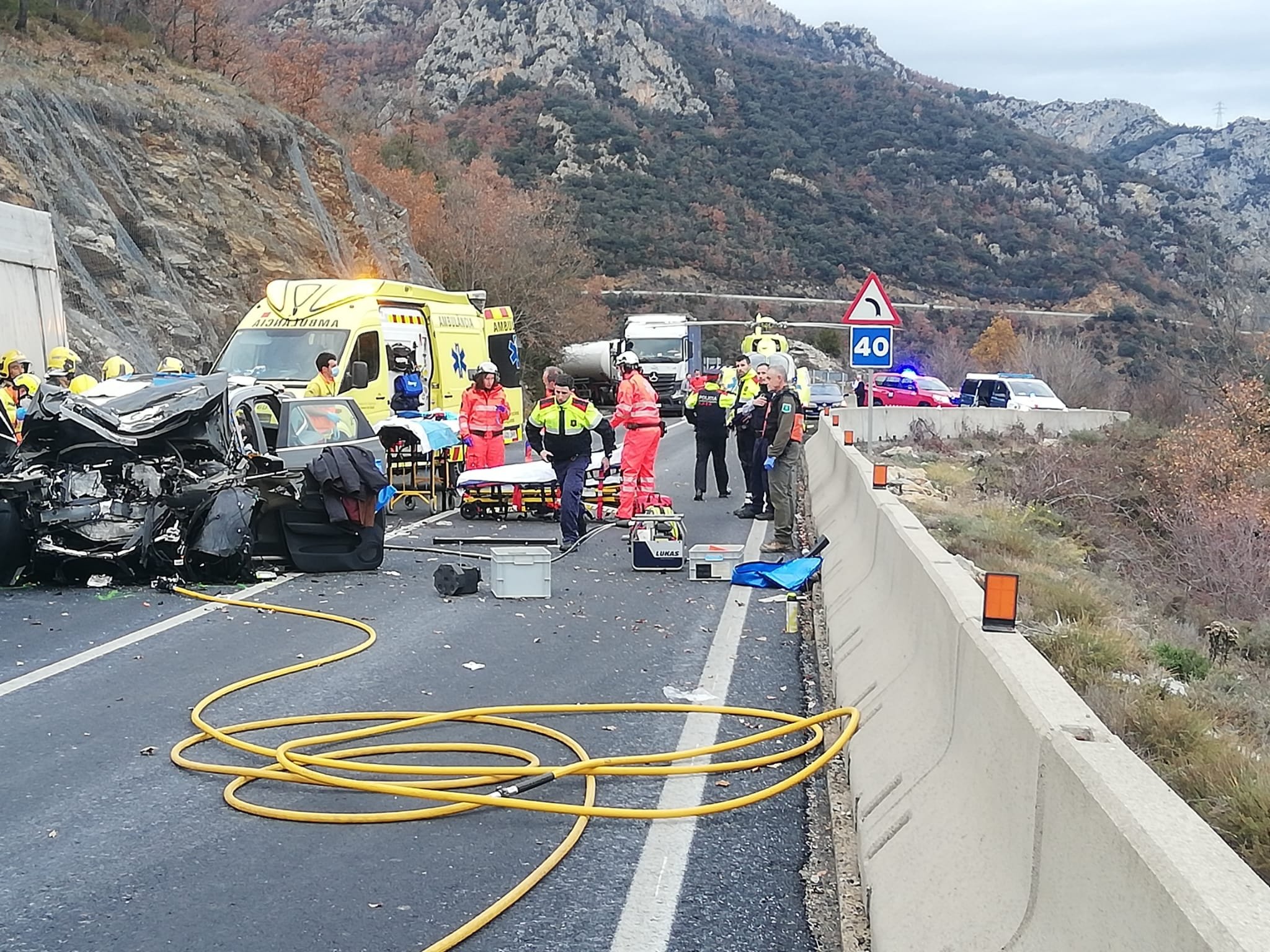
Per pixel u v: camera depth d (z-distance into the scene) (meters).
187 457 10.83
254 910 4.25
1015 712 3.41
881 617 6.99
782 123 141.50
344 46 137.50
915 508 17.34
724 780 5.72
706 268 109.81
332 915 4.23
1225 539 18.28
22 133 23.67
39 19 30.52
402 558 11.97
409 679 7.36
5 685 7.03
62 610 9.16
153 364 23.52
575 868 4.69
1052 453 26.69
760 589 10.73
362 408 16.16
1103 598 12.80
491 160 73.06
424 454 15.42
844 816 5.18
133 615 9.00
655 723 6.60
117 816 5.11
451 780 5.50
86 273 23.08
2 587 9.95
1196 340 45.09
